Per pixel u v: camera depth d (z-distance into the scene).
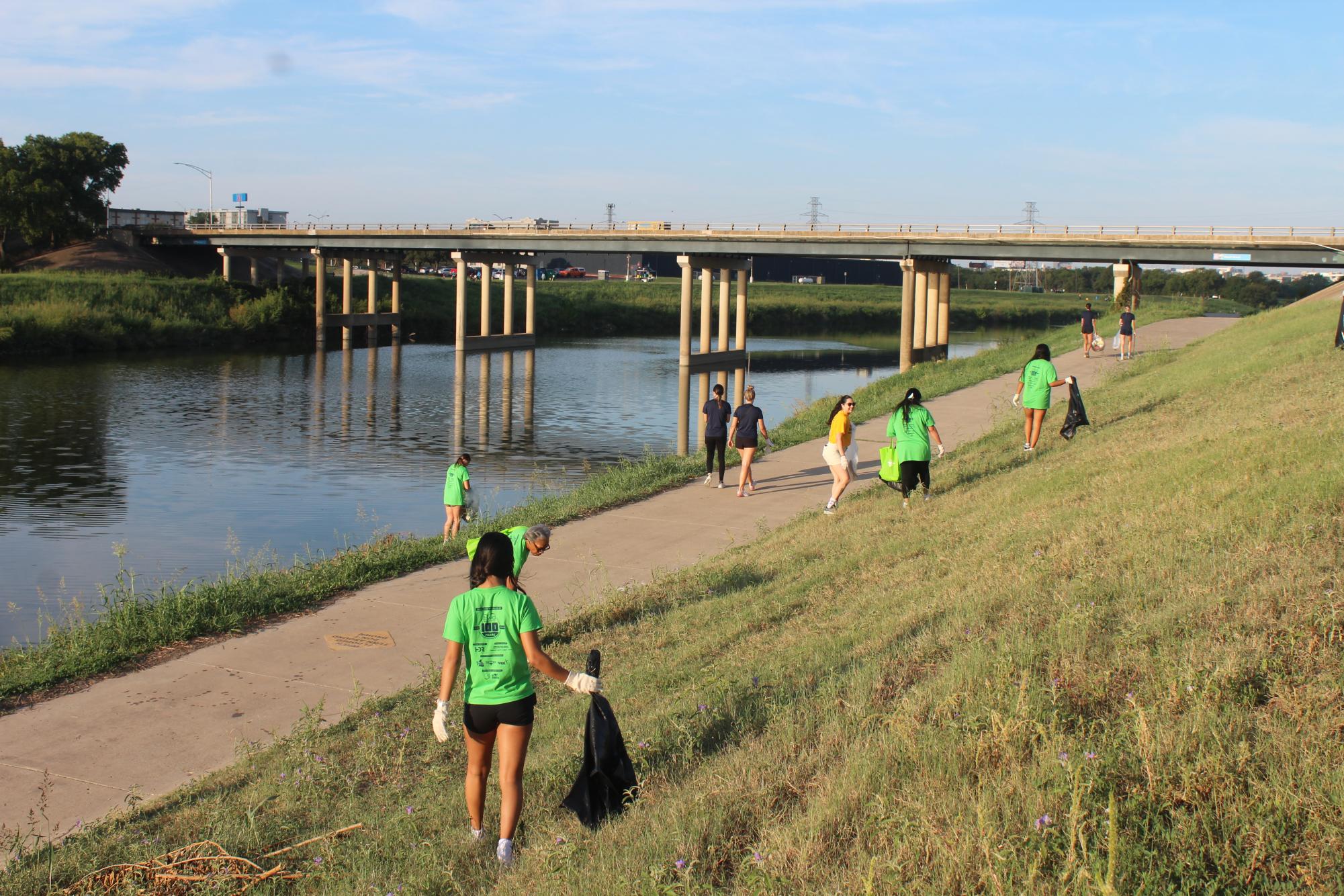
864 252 63.53
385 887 5.71
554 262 193.38
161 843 6.68
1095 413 21.27
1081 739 5.66
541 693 9.18
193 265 100.12
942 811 5.07
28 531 22.84
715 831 5.43
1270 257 52.56
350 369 65.38
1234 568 8.01
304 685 9.89
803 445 24.02
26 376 55.31
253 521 24.08
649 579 13.28
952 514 13.56
